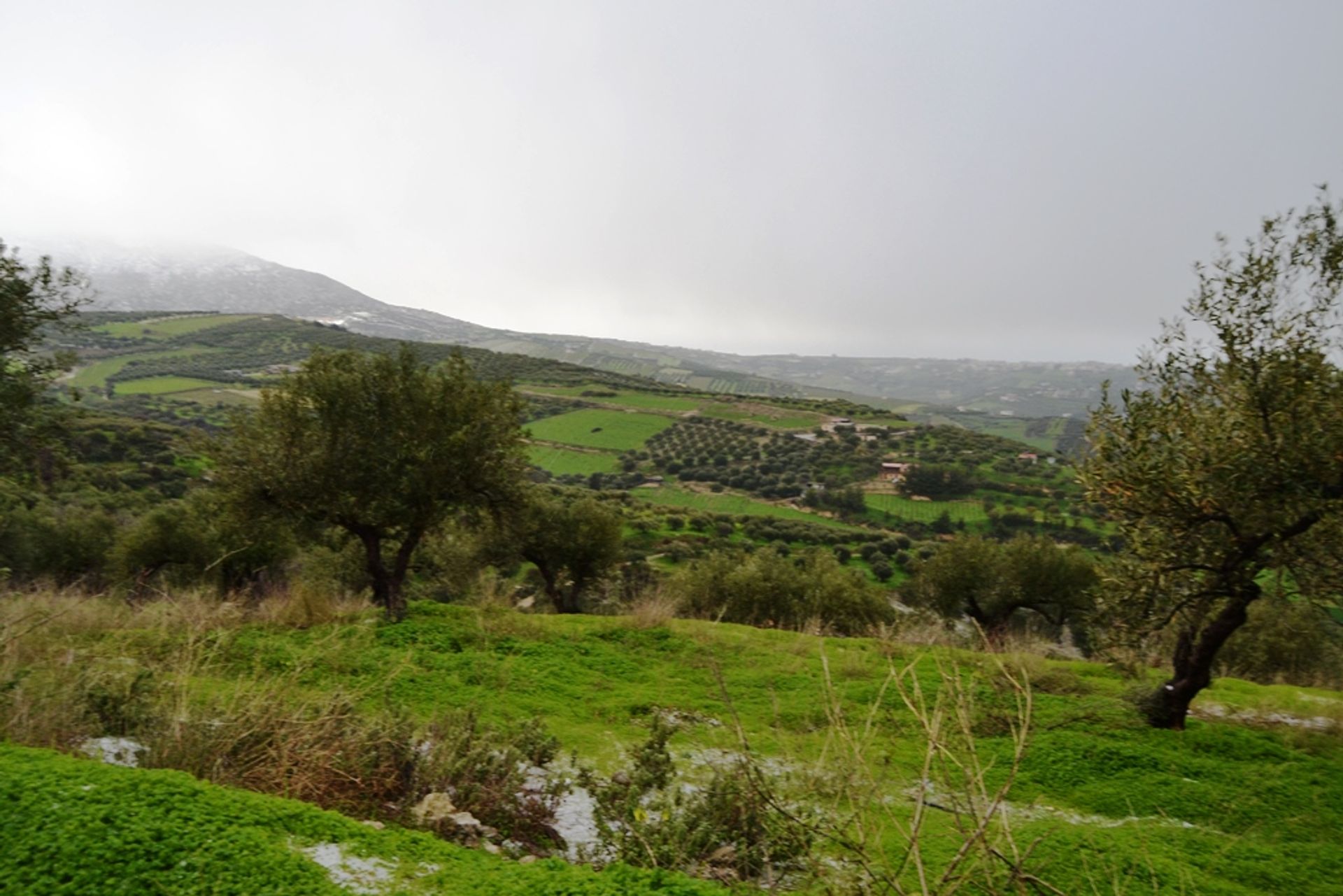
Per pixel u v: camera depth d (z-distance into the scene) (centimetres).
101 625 1087
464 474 1614
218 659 922
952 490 7931
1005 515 6888
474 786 593
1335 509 903
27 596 1153
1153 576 1021
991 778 848
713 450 10312
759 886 490
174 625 1045
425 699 966
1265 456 923
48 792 359
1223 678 1738
